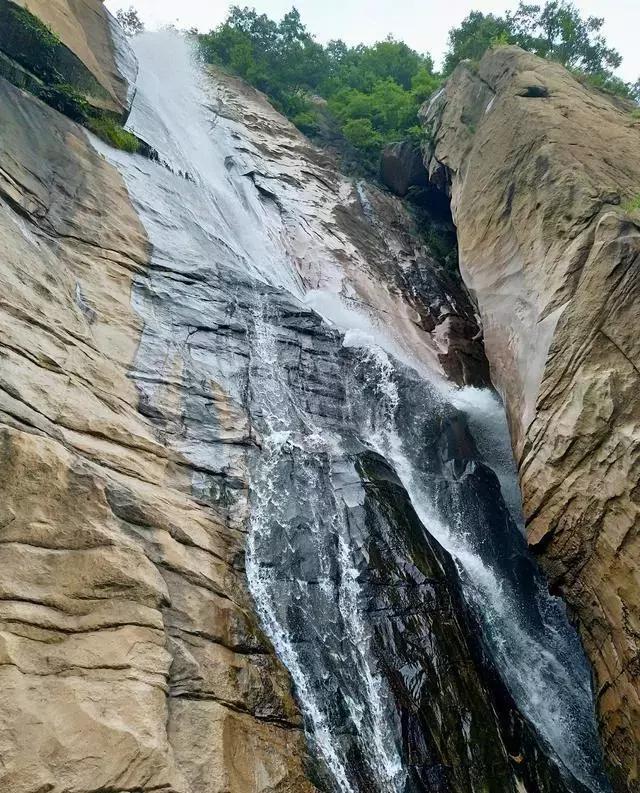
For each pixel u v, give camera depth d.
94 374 8.28
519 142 15.02
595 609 9.34
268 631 7.34
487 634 10.02
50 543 5.74
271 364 11.78
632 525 8.51
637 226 10.33
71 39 14.46
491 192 15.78
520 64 17.52
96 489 6.47
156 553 6.66
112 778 4.75
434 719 7.61
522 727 8.55
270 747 6.12
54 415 6.95
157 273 11.64
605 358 9.67
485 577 11.09
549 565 10.12
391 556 9.07
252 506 8.66
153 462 7.93
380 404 13.01
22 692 4.77
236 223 17.64
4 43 12.84
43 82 13.48
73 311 8.93
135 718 5.17
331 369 12.79
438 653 8.27
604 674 9.18
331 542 8.86
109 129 14.52
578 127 14.12
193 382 9.88
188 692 5.86
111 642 5.55
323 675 7.33
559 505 9.70
